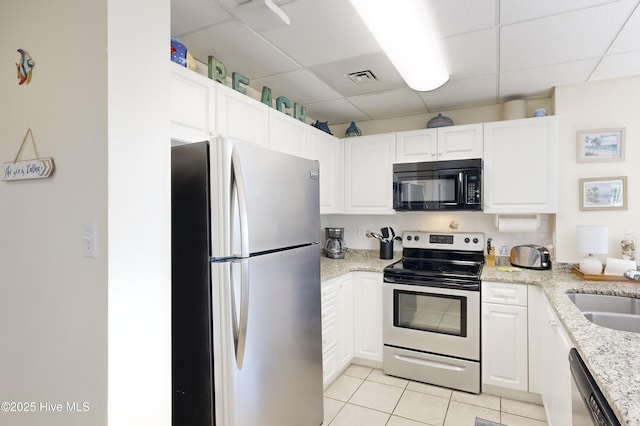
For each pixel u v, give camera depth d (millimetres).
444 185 2773
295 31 1812
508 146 2656
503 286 2350
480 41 1896
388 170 3092
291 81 2479
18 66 1276
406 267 2789
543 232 2807
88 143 1113
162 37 1267
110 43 1086
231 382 1323
